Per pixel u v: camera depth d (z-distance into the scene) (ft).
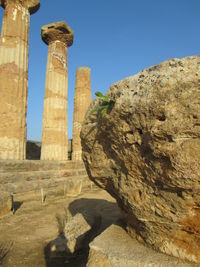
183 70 5.98
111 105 7.59
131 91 7.04
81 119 53.36
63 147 41.73
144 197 7.34
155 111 6.26
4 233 16.01
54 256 12.01
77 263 11.43
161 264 6.56
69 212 21.35
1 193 20.51
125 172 7.93
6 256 12.40
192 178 5.86
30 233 16.01
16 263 11.67
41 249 13.30
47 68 43.11
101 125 8.14
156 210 7.02
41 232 16.21
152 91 6.38
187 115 5.82
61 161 39.45
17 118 30.22
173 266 6.45
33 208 23.20
